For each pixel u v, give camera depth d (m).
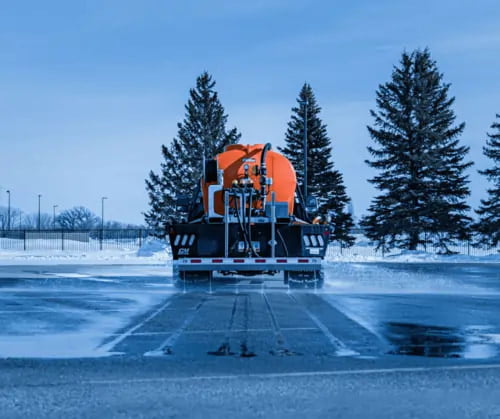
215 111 53.53
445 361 7.39
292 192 17.89
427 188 47.06
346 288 17.73
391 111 47.12
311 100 57.38
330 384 6.23
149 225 54.22
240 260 16.50
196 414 5.19
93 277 21.84
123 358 7.61
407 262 36.09
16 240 54.97
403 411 5.27
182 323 10.68
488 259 39.06
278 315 11.72
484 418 5.07
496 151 46.38
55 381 6.38
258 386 6.16
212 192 17.70
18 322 10.80
